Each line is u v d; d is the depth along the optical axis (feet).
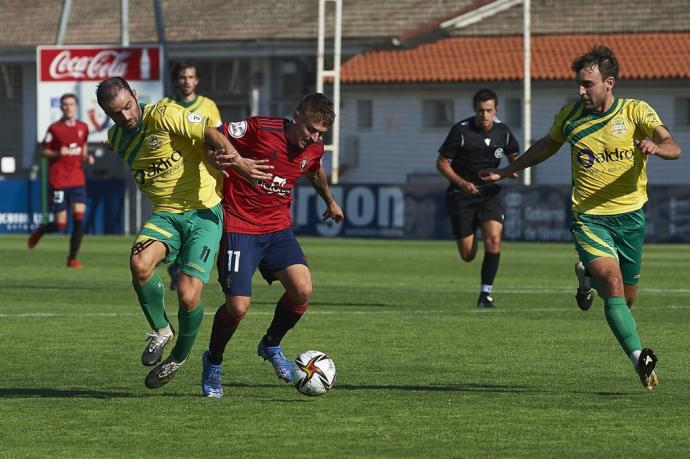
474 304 100.78
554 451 43.98
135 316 89.15
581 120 58.39
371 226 215.92
